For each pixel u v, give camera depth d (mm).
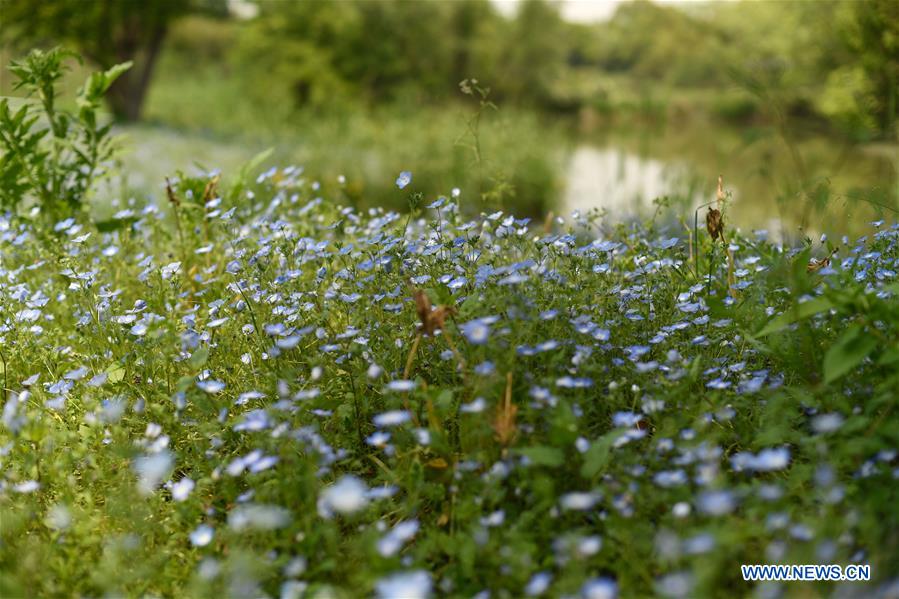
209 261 4426
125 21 23938
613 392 2607
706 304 3152
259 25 25062
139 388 3082
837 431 2410
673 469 2398
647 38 45375
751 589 2117
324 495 2344
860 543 2051
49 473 2641
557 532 2238
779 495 2062
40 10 21312
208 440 2816
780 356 2783
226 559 2262
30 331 3523
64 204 4906
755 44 18969
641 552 2102
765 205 7852
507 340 2756
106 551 2295
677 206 6453
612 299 3238
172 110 26734
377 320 3281
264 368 3111
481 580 2145
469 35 41344
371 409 2904
